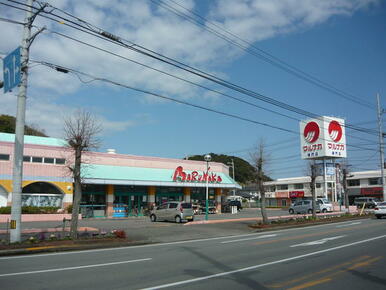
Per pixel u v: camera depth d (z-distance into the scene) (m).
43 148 28.39
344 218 30.02
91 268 9.21
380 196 63.56
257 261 10.30
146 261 10.37
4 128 49.09
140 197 35.72
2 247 12.07
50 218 26.56
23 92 13.28
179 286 7.27
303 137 47.53
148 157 36.06
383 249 12.46
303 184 73.81
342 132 46.69
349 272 8.70
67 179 29.16
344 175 41.00
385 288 7.22
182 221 26.31
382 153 39.34
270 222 24.25
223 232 20.19
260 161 24.81
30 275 8.28
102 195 32.62
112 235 15.68
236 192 85.62
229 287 7.20
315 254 11.55
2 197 26.75
